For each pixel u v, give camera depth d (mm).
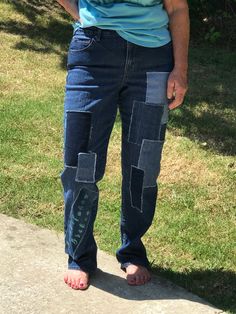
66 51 7410
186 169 4551
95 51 2766
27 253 3354
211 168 4582
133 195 3035
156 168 2994
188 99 6133
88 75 2799
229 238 3672
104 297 3020
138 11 2723
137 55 2777
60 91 6004
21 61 6848
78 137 2844
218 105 6043
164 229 3727
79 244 3025
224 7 8820
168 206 4008
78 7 2814
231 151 4938
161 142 2965
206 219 3877
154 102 2865
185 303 3020
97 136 2873
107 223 3773
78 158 2865
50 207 3918
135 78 2826
